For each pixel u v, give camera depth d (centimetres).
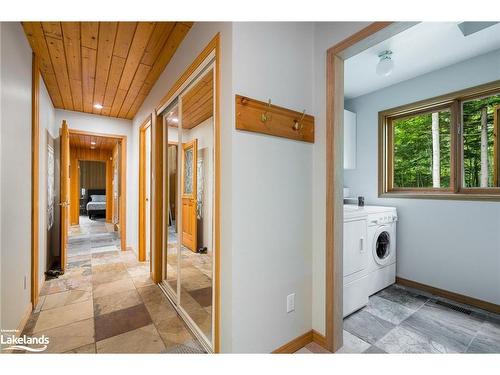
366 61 254
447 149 289
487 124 253
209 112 364
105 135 424
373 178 325
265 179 150
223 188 144
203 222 432
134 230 412
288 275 163
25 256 201
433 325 203
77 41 211
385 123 319
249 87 142
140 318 208
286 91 162
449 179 278
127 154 443
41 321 201
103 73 269
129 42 212
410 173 322
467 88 247
